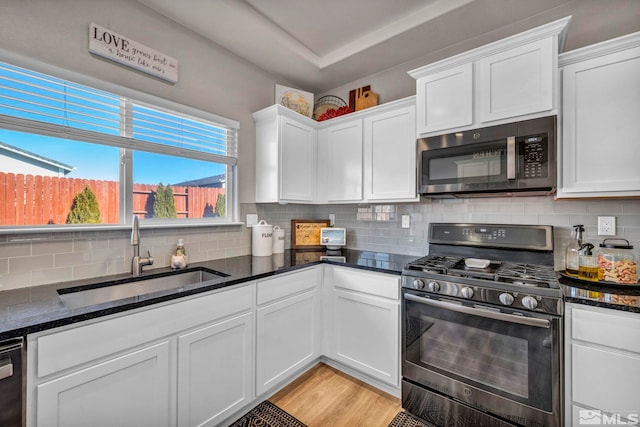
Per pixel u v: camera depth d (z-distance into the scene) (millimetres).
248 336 1638
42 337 957
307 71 2549
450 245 2062
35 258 1408
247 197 2389
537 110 1501
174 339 1312
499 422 1425
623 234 1568
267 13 1964
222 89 2201
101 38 1586
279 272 1804
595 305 1206
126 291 1594
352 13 1965
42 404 955
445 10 1834
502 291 1399
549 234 1729
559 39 1538
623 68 1360
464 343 1514
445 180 1790
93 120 1607
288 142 2328
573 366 1261
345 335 2020
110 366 1111
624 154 1354
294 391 1898
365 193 2277
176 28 1930
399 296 1758
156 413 1252
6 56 1299
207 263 2025
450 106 1773
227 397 1537
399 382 1763
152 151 1833
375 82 2600
